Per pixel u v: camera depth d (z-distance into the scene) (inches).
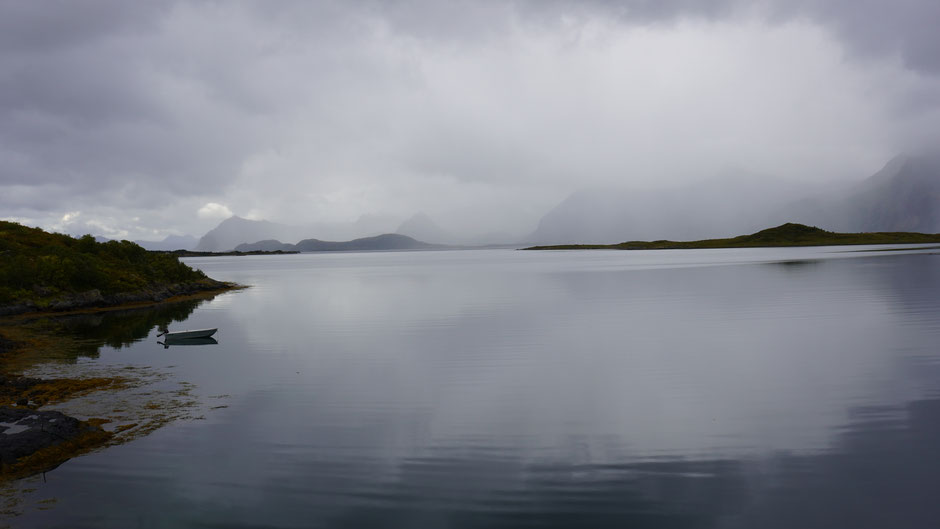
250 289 3125.0
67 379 924.6
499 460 570.9
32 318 1814.7
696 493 492.4
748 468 542.0
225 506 476.1
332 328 1517.0
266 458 579.2
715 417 693.9
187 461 571.2
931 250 6240.2
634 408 737.0
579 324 1471.5
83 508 471.5
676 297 2080.5
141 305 2231.8
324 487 512.4
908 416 676.1
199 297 2610.7
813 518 447.2
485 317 1662.2
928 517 445.4
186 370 993.5
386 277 4180.6
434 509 470.0
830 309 1608.0
